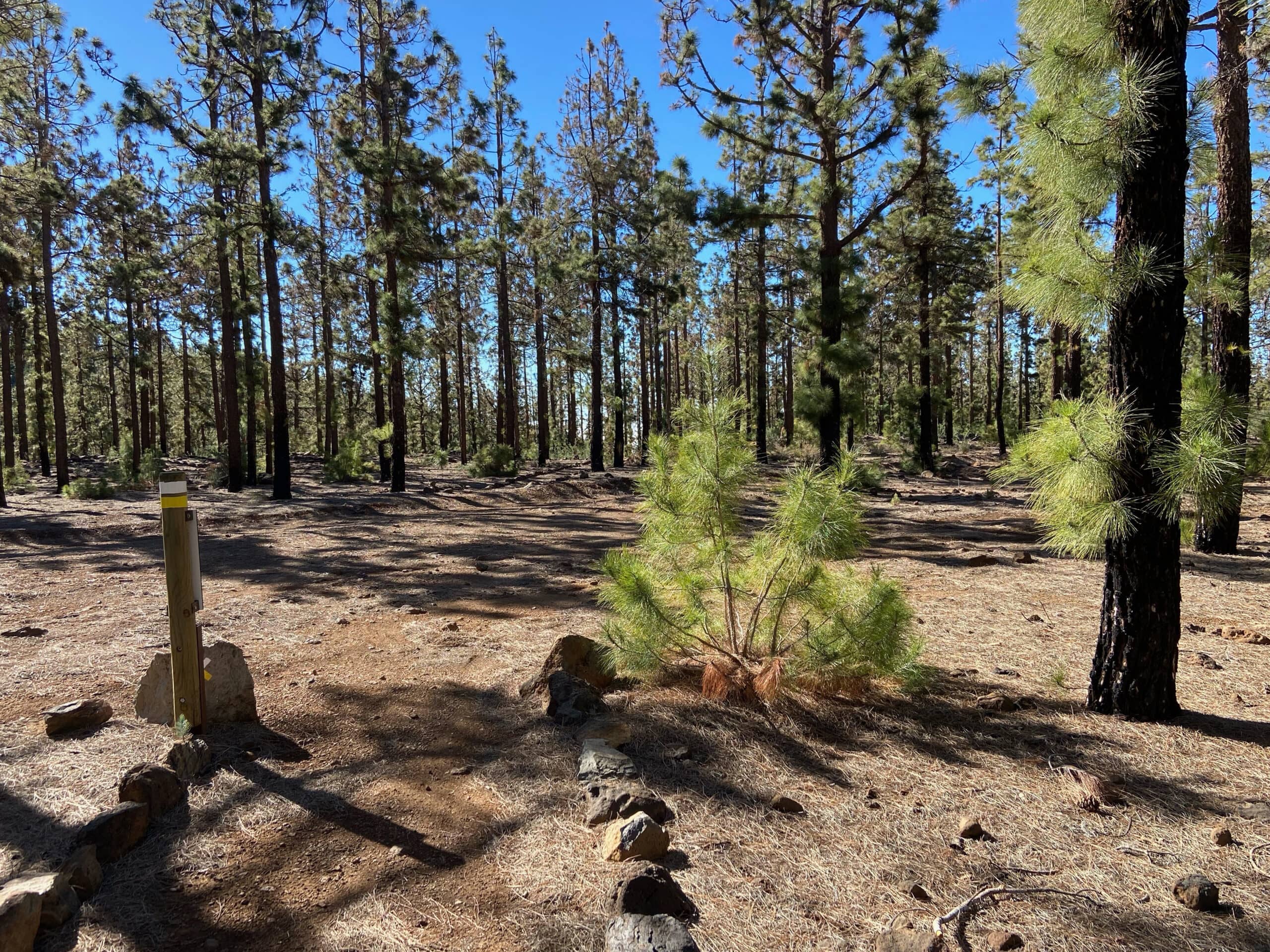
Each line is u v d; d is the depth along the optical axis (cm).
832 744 362
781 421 3709
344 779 330
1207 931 221
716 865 260
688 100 1391
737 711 401
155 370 3697
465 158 2095
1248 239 801
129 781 292
